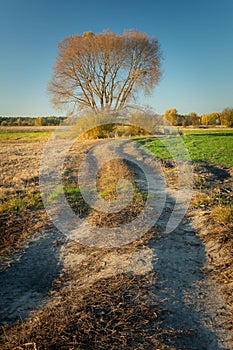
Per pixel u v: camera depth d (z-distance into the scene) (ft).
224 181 35.68
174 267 16.37
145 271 15.81
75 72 116.37
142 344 10.83
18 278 16.44
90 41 110.01
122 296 13.58
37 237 21.52
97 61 113.91
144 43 113.09
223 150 58.03
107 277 15.47
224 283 14.62
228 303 13.24
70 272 16.84
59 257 18.67
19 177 40.16
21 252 19.39
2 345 11.16
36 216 25.67
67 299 13.87
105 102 120.78
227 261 16.26
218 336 11.41
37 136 111.75
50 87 117.70
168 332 11.46
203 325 12.00
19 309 13.69
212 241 18.84
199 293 14.03
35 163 51.57
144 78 120.06
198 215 23.82
